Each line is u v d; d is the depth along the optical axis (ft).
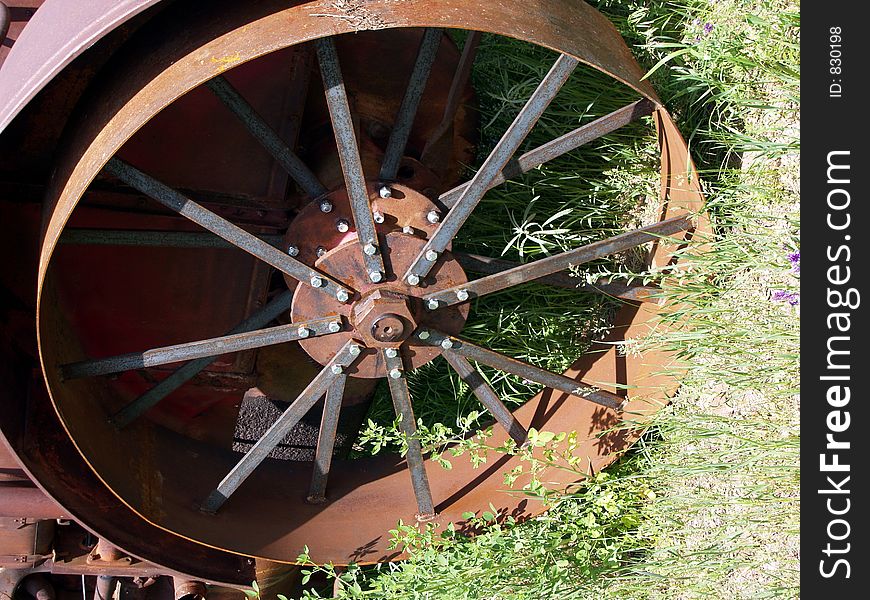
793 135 9.80
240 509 10.95
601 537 10.94
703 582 10.13
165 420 11.41
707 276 10.39
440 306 9.71
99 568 10.72
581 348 12.53
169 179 9.70
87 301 10.21
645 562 10.63
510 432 11.04
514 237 11.66
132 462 10.25
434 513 11.22
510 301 12.59
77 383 9.77
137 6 6.89
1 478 9.87
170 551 10.58
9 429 9.16
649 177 11.60
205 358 10.44
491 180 9.06
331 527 11.14
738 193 10.26
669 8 11.32
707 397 10.82
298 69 9.58
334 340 9.77
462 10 7.63
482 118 12.42
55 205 8.05
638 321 11.51
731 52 9.88
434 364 13.32
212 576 10.77
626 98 11.60
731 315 10.10
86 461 9.32
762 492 9.66
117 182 9.62
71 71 8.55
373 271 9.29
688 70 10.82
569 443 10.49
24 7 8.30
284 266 9.12
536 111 8.74
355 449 13.34
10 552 10.43
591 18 9.09
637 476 10.90
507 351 12.64
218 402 11.71
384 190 9.23
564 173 12.06
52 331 9.39
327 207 9.32
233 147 9.68
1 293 9.52
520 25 7.85
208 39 7.55
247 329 10.52
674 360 10.74
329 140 10.32
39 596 11.37
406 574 10.06
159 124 9.36
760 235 9.83
